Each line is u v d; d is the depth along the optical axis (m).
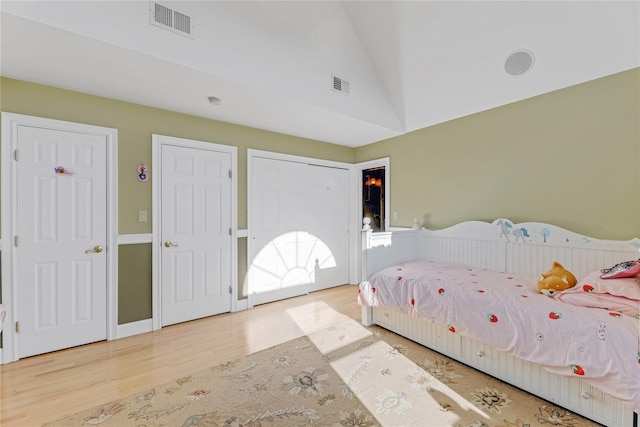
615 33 1.97
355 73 3.03
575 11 1.97
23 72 2.07
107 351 2.33
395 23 2.58
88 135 2.45
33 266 2.24
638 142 2.05
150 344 2.45
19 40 1.69
